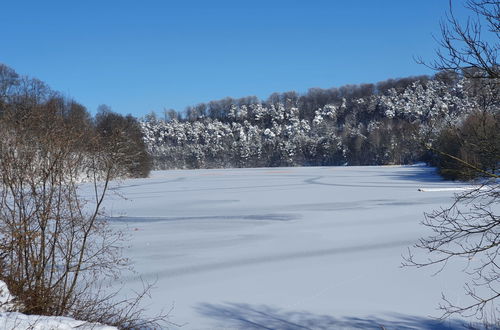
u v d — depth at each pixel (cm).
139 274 1073
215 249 1336
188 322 780
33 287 543
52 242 576
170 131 14500
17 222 548
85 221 624
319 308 856
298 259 1225
